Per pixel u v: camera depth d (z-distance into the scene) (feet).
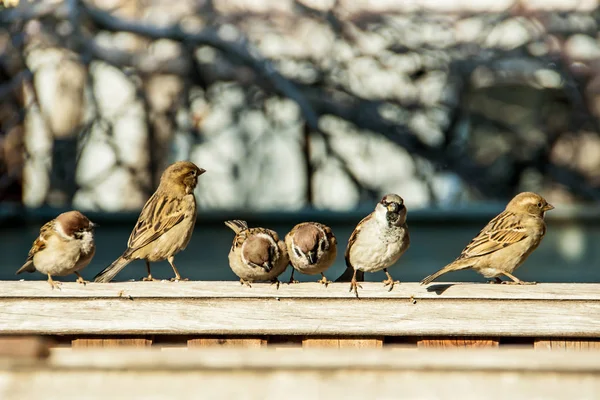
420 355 10.33
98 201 52.85
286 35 48.67
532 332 16.60
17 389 9.75
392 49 47.67
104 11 47.03
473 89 53.42
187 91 49.80
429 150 49.01
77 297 16.69
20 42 45.62
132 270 37.52
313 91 49.44
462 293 16.81
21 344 10.73
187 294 16.71
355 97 48.55
